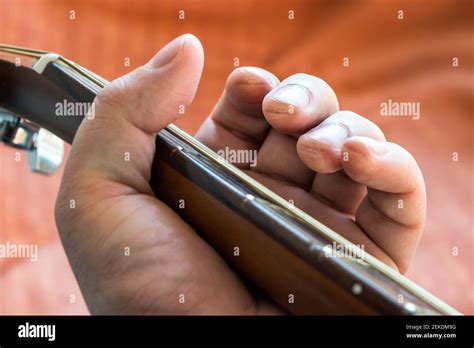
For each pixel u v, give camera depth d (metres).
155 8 1.00
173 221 0.30
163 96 0.31
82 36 0.95
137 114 0.31
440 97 1.00
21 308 0.67
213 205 0.29
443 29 1.09
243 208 0.29
